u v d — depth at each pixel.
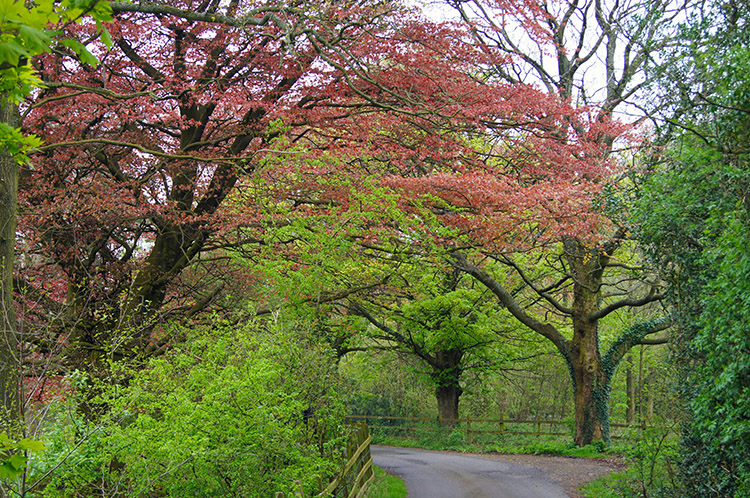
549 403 33.91
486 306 23.02
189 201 12.31
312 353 9.12
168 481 6.66
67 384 7.10
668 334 10.69
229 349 7.84
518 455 19.59
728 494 8.13
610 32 18.84
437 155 12.41
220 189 12.16
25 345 7.97
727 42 8.69
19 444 2.22
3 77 2.24
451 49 11.66
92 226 10.68
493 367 25.17
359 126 12.09
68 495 6.71
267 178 11.34
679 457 9.94
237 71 11.64
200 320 11.24
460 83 11.85
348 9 10.80
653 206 9.40
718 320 7.16
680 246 9.34
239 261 11.72
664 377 10.85
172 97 9.97
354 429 11.12
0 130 2.43
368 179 11.30
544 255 20.75
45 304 10.05
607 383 19.66
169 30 11.45
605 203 12.16
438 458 19.12
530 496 12.49
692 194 8.72
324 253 10.61
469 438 24.33
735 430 7.11
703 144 8.91
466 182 11.21
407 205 11.94
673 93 9.70
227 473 6.80
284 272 10.64
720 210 7.96
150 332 11.32
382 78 11.60
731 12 9.00
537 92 12.59
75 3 2.08
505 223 11.71
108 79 10.91
